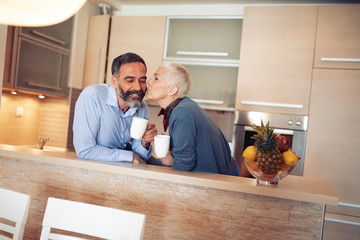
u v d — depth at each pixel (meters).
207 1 3.34
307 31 2.81
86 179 1.53
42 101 3.54
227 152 1.78
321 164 2.75
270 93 2.88
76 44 3.38
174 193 1.40
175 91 1.59
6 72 2.65
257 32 2.93
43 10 0.69
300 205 1.27
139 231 0.94
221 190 1.35
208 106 3.19
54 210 1.04
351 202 2.68
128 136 1.83
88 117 1.62
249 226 1.32
